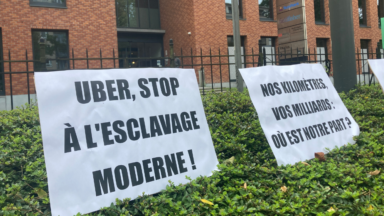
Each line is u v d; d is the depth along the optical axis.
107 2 13.93
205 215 2.13
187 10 17.00
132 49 18.97
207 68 16.66
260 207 2.11
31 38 12.55
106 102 2.45
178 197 2.37
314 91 3.79
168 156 2.59
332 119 3.74
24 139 3.21
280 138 3.15
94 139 2.31
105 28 13.89
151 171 2.47
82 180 2.18
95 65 13.67
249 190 2.37
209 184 2.48
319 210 2.16
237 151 3.21
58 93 2.27
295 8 16.81
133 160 2.42
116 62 14.13
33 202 2.25
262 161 3.16
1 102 11.74
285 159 3.03
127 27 18.44
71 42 13.24
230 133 3.66
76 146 2.23
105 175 2.27
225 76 17.22
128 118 2.51
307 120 3.50
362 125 4.09
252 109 4.56
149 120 2.60
